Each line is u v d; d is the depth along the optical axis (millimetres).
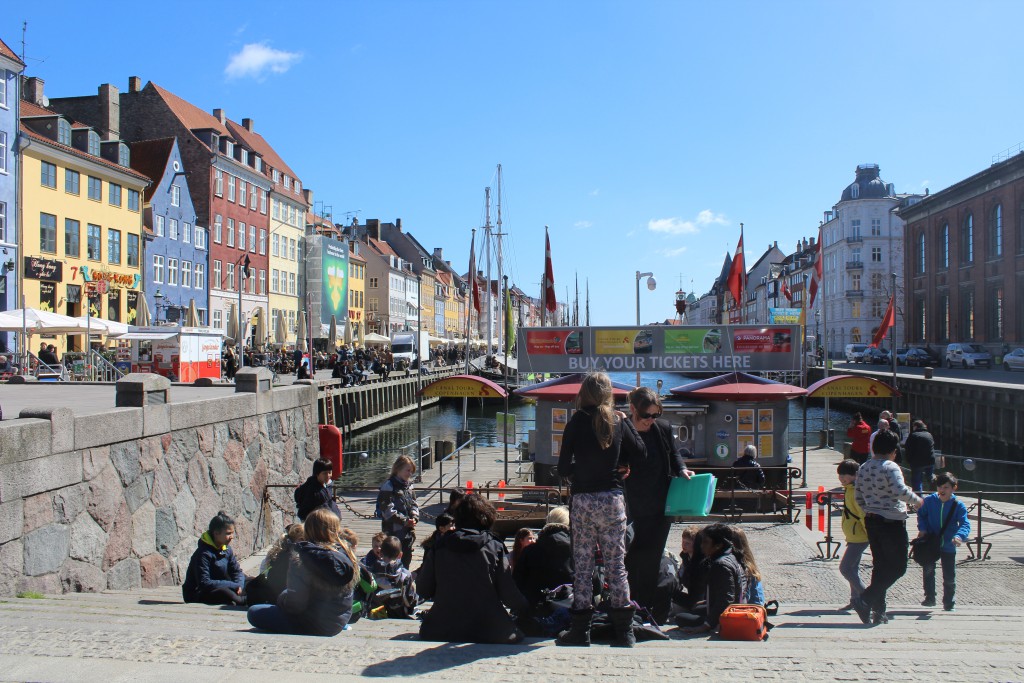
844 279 104000
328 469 10602
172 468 11336
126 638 5137
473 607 6066
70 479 8953
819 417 55688
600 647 5492
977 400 39688
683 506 6098
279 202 76500
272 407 15047
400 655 4910
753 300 159125
